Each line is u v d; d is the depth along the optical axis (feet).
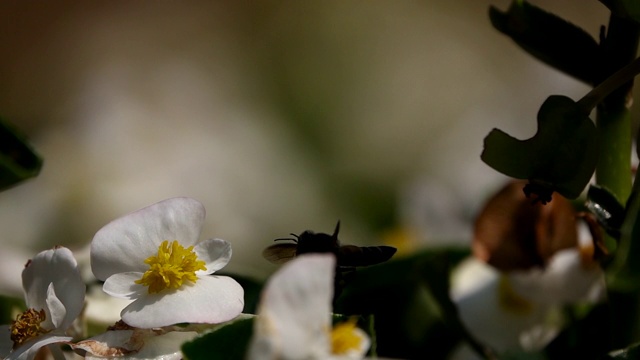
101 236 1.24
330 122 3.79
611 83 1.24
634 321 1.31
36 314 1.26
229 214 2.80
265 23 4.64
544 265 1.43
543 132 1.24
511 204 1.43
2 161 1.44
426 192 2.23
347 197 3.26
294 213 3.05
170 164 2.85
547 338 1.48
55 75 5.10
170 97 3.63
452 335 1.50
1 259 1.67
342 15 4.48
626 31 1.31
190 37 4.95
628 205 1.25
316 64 4.24
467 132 3.12
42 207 2.49
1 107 4.95
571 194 1.25
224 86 4.02
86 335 1.37
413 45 4.34
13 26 5.37
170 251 1.24
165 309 1.22
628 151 1.32
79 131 2.90
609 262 1.30
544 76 3.35
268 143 3.32
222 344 1.19
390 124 3.80
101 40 5.19
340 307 1.50
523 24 1.33
